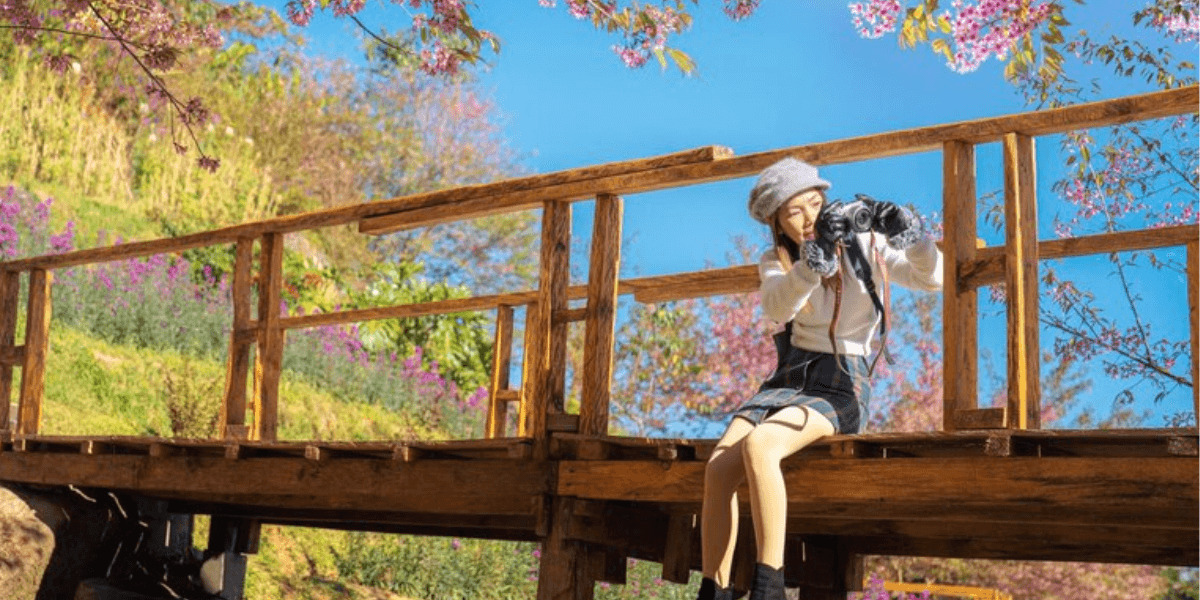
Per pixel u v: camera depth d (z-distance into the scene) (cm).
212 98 1936
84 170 1658
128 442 664
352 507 632
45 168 1614
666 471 486
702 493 473
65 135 1653
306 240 1944
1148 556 589
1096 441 397
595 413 515
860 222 399
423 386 1541
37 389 775
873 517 502
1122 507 443
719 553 418
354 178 2156
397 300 1675
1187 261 478
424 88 2256
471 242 2203
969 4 689
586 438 510
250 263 689
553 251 539
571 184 532
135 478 684
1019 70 710
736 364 1623
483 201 565
